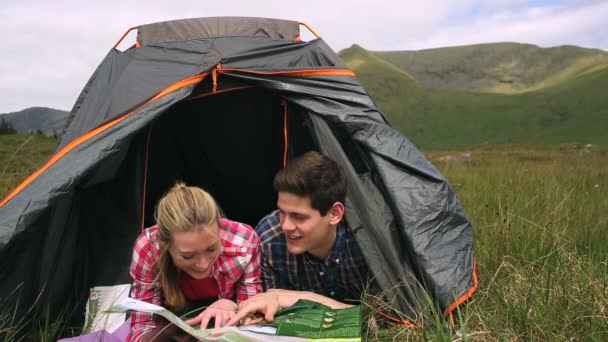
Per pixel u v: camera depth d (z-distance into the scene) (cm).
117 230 308
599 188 630
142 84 327
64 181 262
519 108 12488
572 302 268
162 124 402
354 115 315
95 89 350
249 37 378
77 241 301
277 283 287
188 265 234
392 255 284
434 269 276
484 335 247
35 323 281
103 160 274
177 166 433
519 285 301
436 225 291
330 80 338
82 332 261
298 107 329
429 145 10819
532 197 538
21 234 249
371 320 263
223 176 452
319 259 278
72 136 321
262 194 462
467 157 2048
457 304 256
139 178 313
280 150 429
